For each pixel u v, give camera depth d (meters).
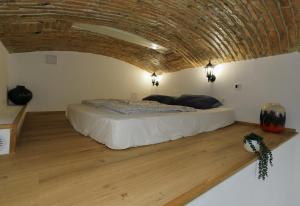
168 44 3.81
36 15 2.56
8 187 1.07
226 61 3.73
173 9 2.61
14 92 3.59
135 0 2.40
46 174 1.25
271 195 2.31
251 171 1.76
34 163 1.43
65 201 0.95
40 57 4.05
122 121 1.84
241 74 3.52
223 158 1.69
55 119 3.35
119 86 5.14
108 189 1.09
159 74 5.46
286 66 2.96
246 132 2.78
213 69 3.98
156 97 4.30
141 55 4.70
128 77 5.29
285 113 2.84
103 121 1.96
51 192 1.03
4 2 2.14
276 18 2.41
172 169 1.42
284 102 2.99
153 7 2.58
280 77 3.03
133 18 2.88
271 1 2.17
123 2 2.45
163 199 1.01
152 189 1.12
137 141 1.94
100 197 1.01
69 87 4.42
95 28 3.29
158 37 3.56
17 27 2.81
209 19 2.77
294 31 2.52
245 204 1.75
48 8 2.43
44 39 3.49
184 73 4.72
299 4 2.11
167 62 4.71
